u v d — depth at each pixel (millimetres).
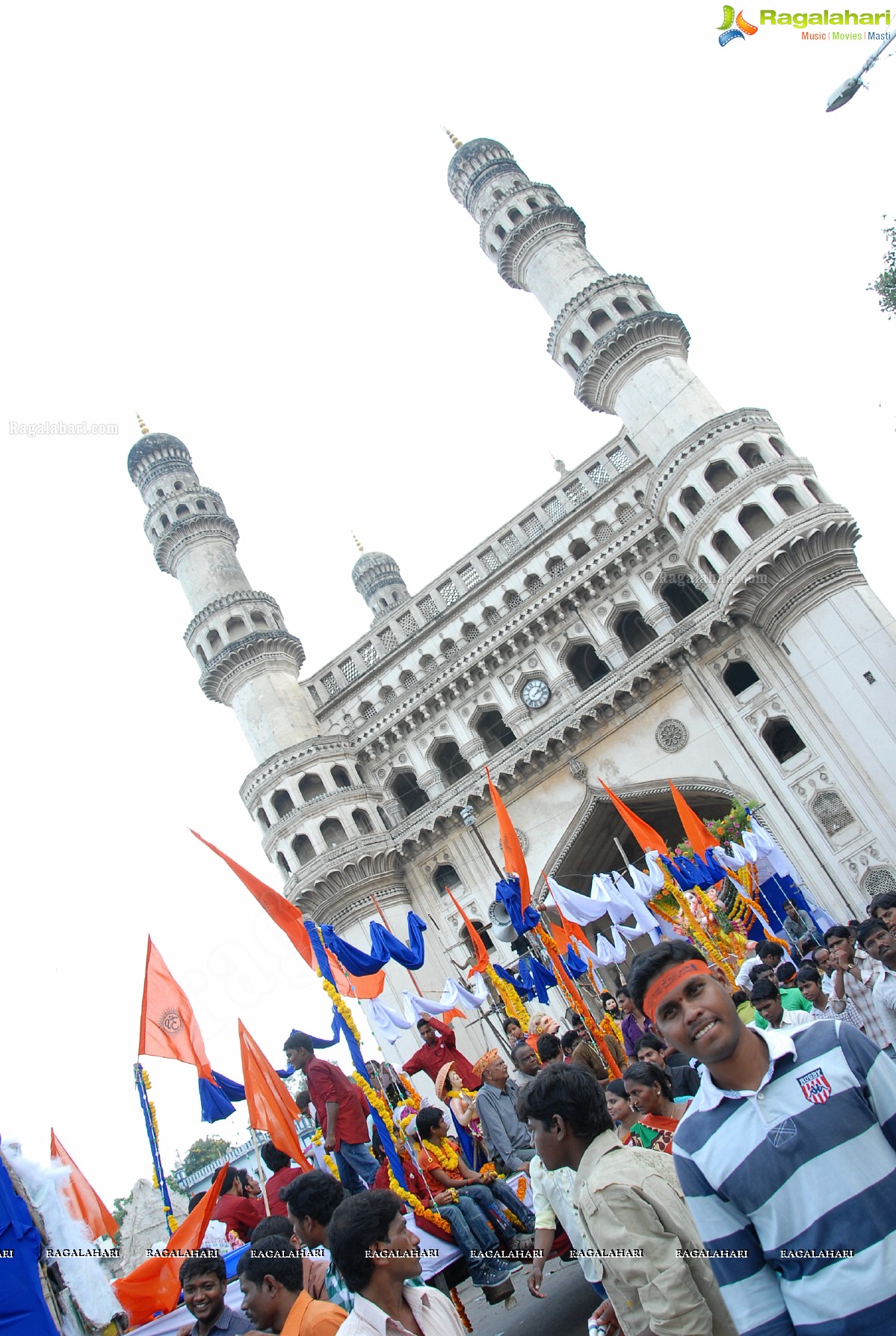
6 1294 4867
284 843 36219
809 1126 3023
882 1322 2818
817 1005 9727
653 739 34031
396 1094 14914
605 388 39312
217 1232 10727
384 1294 3979
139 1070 11500
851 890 29391
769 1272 3119
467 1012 32969
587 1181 3709
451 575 42188
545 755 35219
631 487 38594
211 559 44781
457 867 35750
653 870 17688
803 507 32188
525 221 43469
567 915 17781
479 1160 9781
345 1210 4102
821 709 31516
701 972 3334
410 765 38812
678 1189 3732
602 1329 4516
